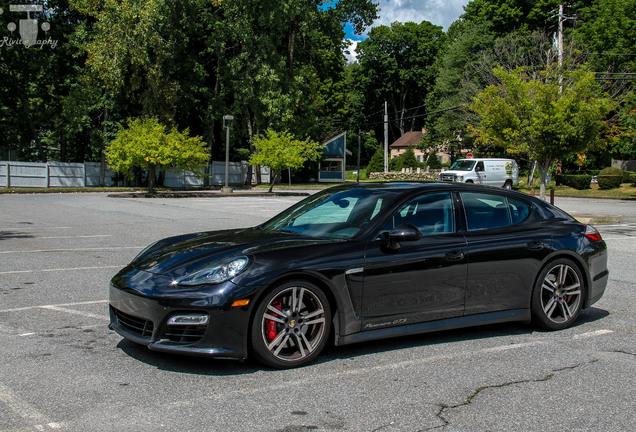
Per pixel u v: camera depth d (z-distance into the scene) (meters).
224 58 40.59
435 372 4.17
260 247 4.33
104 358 4.33
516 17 49.97
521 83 18.20
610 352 4.76
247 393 3.66
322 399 3.59
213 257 4.26
